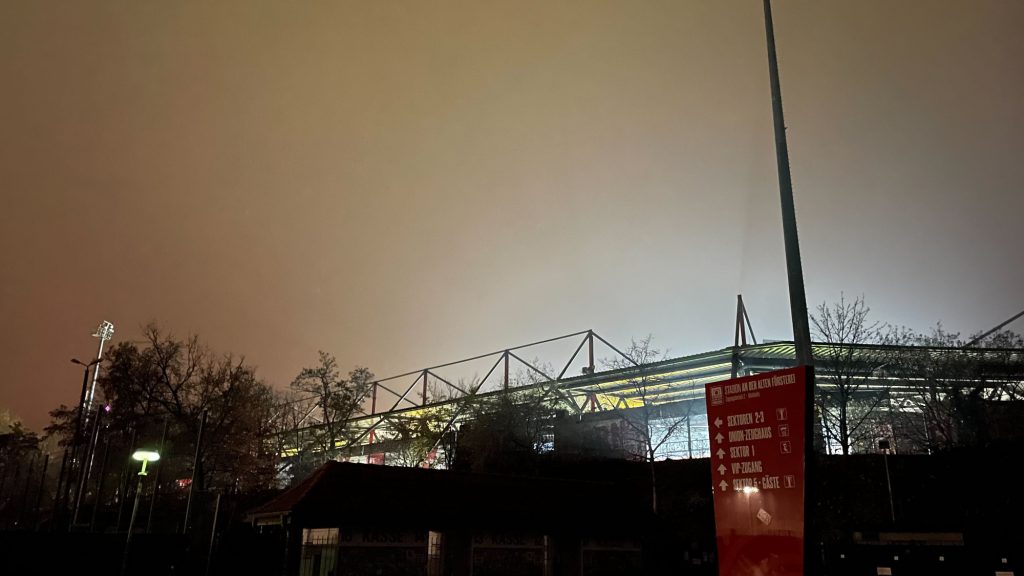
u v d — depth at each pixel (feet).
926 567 93.09
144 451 110.32
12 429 340.39
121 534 106.32
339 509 92.12
